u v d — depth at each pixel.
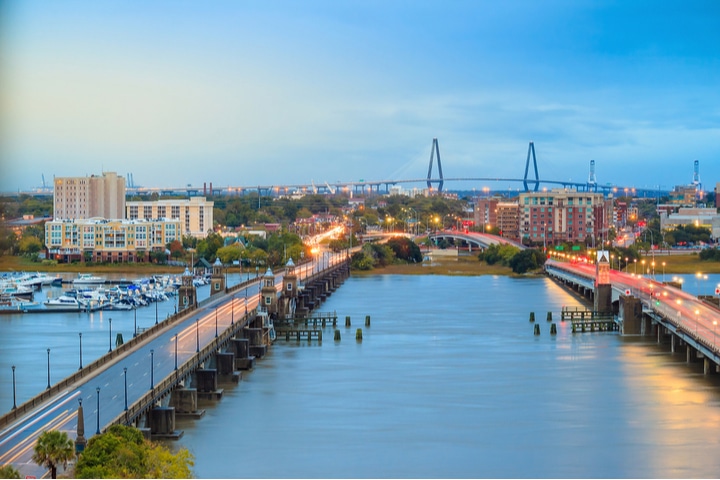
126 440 132.38
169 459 130.12
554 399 198.12
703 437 170.75
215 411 187.38
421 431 173.88
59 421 149.62
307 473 150.62
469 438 170.00
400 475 150.62
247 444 165.00
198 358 198.88
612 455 161.00
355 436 170.62
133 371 184.50
